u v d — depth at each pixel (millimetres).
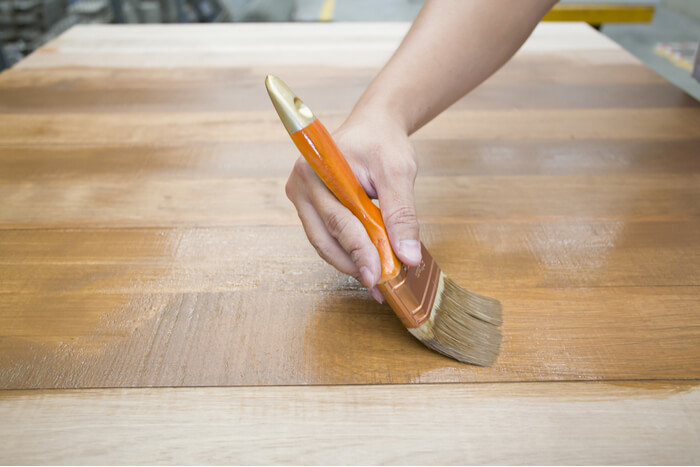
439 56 643
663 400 509
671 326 583
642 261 670
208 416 496
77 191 807
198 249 692
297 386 523
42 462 456
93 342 564
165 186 819
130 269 659
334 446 470
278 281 644
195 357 550
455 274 650
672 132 965
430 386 524
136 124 997
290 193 586
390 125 600
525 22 667
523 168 864
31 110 1046
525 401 509
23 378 527
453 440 475
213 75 1189
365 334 578
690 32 4285
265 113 1037
